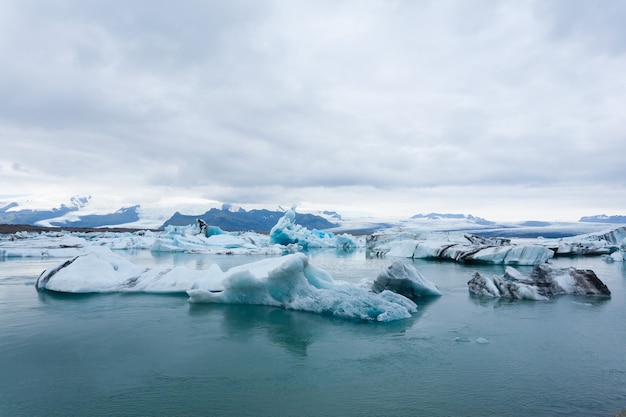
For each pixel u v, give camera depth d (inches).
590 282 679.7
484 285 677.9
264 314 513.0
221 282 582.2
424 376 319.9
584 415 261.1
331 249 2267.5
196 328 448.8
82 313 512.1
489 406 271.3
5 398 276.5
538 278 715.4
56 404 268.7
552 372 331.0
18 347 380.2
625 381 314.8
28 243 1729.8
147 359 352.5
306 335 426.0
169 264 1193.4
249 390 291.6
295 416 255.0
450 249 1333.7
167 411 260.2
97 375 316.8
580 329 457.1
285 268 537.3
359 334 431.5
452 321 489.4
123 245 2000.5
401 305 537.3
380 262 1304.1
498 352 378.3
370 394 287.1
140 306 552.4
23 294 631.8
